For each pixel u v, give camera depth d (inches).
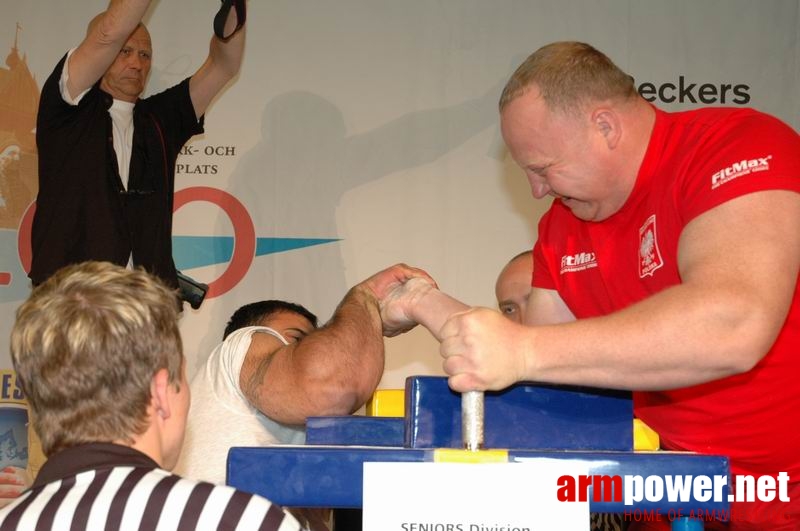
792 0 135.0
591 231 65.6
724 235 48.1
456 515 40.2
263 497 40.9
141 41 122.8
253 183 132.2
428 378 44.3
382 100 134.3
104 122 117.3
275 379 70.0
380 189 133.1
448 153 133.9
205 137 132.3
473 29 135.6
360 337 70.2
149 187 121.1
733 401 59.5
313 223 132.1
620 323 43.7
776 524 61.2
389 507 40.3
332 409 69.2
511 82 58.9
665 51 134.6
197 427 72.6
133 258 117.8
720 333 43.2
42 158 115.6
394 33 135.3
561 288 70.3
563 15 135.4
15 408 124.3
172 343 44.1
